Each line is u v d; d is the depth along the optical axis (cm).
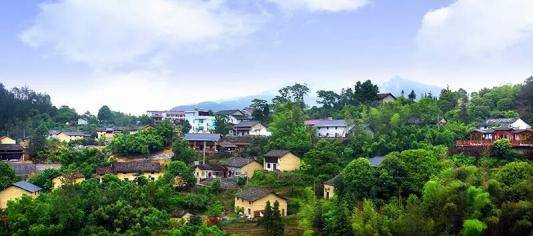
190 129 15012
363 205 5703
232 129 14275
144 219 6675
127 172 9456
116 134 13888
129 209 6769
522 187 4950
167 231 6419
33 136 12912
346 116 11812
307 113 14825
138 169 9512
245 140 12119
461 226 4759
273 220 6350
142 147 11294
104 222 6681
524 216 4684
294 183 8719
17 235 6131
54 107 19912
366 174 6431
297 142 10431
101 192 7319
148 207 7150
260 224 6800
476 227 4453
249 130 13638
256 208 7425
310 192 7150
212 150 11894
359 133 9838
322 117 14338
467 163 7600
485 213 4722
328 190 7775
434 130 9319
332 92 15438
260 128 13588
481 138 8900
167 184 8512
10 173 9012
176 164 9356
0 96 18412
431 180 5441
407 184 6284
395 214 5306
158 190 7719
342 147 9688
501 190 4975
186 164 10444
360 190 6362
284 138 10719
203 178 9894
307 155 9106
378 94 13350
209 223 7050
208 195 8525
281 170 9638
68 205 6581
